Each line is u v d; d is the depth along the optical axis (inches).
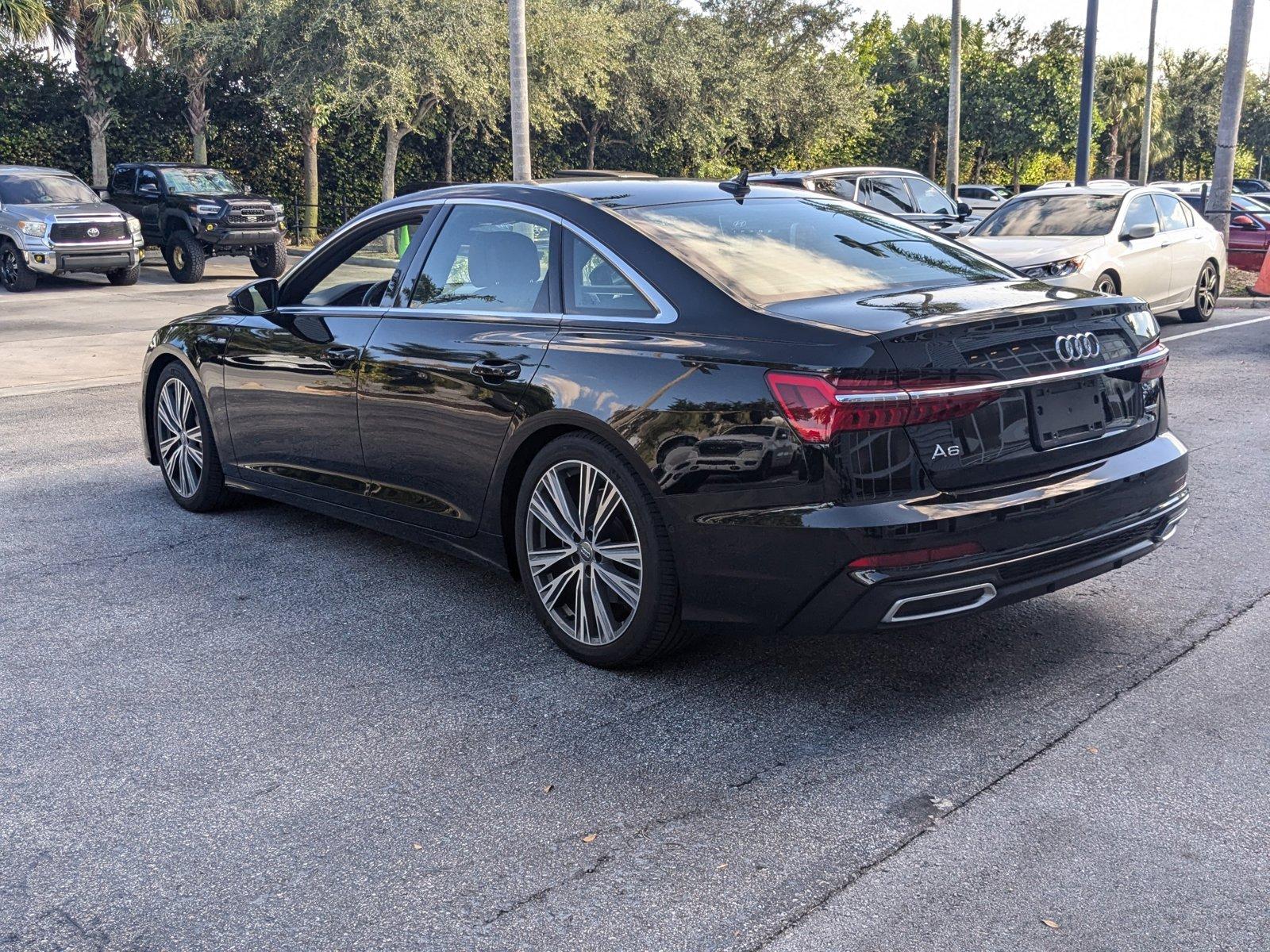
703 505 136.6
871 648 161.8
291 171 1220.5
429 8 928.9
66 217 749.3
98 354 459.2
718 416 134.7
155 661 161.6
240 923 101.8
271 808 121.6
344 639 169.3
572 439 151.5
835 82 1454.2
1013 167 2117.4
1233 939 96.6
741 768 128.5
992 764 127.8
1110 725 136.3
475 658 161.3
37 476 268.4
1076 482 139.6
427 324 175.3
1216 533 209.9
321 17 909.8
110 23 994.7
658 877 107.5
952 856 109.7
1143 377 152.5
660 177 187.5
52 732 139.8
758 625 137.6
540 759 131.5
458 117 1051.3
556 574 161.3
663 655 152.4
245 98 1175.0
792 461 129.2
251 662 160.7
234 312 218.5
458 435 167.6
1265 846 110.3
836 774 126.6
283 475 206.8
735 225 163.8
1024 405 136.5
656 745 134.4
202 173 865.5
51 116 1101.1
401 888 106.7
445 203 182.7
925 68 2037.4
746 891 104.9
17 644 167.9
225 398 215.6
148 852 113.4
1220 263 541.0
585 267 158.2
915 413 127.8
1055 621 170.2
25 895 106.6
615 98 1264.8
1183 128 3048.7
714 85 1306.6
